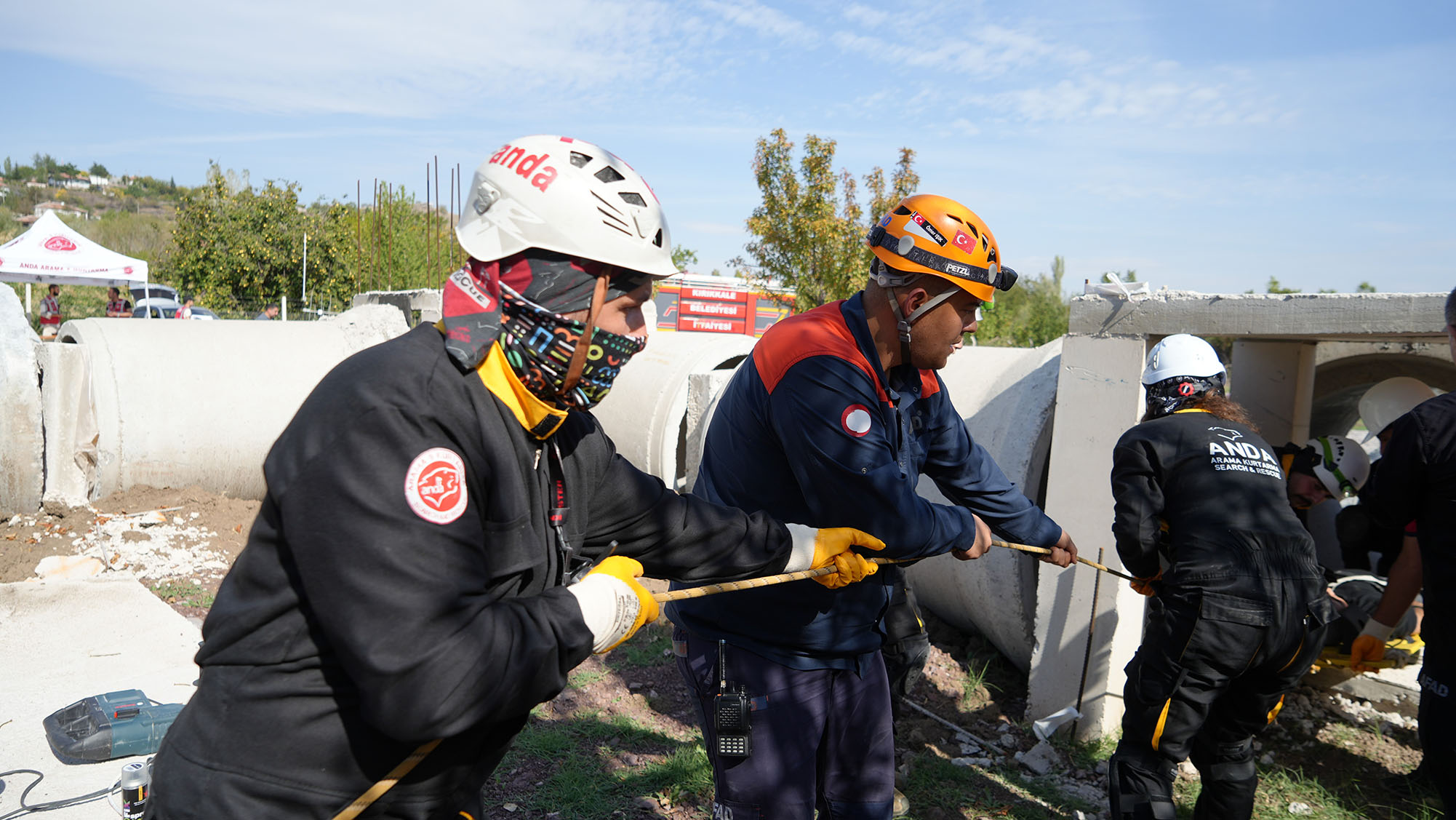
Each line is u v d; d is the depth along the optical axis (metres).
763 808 2.41
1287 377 5.48
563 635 1.40
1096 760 3.86
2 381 6.29
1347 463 4.43
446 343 1.40
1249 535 2.88
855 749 2.55
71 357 6.77
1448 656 2.70
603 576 1.53
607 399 7.71
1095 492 3.95
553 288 1.42
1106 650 3.92
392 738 1.32
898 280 2.33
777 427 2.37
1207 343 3.27
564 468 1.64
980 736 4.16
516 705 1.35
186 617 5.32
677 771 3.59
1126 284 3.96
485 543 1.43
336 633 1.24
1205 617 2.81
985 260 2.31
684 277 19.03
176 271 27.72
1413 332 3.22
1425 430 2.77
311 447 1.28
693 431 6.56
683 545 1.92
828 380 2.31
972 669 4.76
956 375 5.32
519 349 1.43
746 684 2.42
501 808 3.36
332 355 8.16
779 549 2.07
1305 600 2.87
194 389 7.31
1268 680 2.92
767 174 15.24
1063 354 4.07
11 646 4.28
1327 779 3.81
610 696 4.40
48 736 3.38
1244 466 2.99
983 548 2.61
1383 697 4.22
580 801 3.39
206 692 1.41
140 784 2.87
